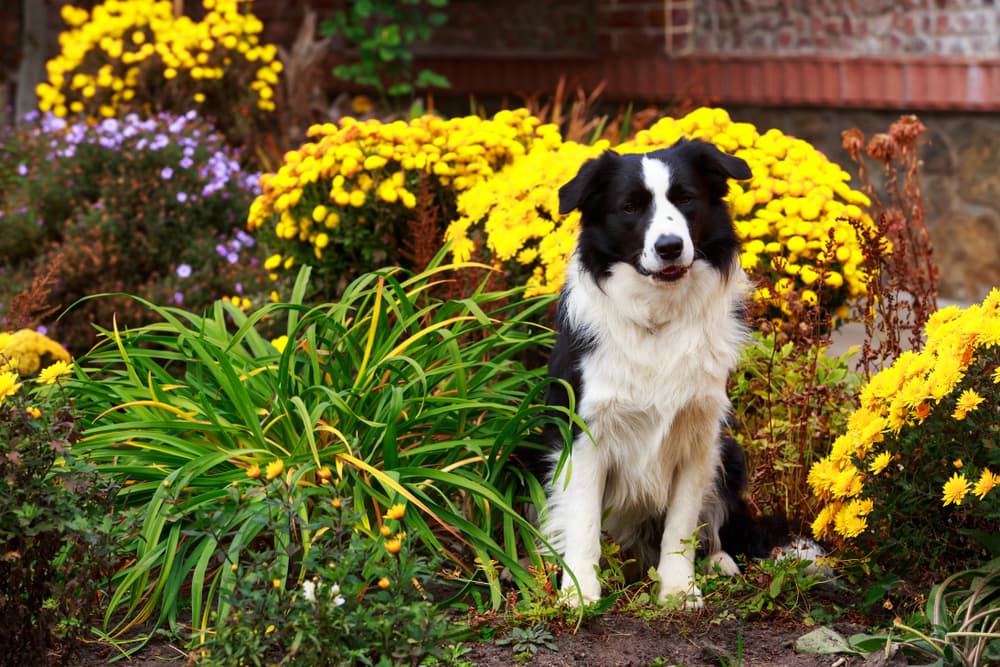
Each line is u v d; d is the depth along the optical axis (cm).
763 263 475
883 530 358
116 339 393
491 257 493
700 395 368
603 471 377
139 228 683
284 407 375
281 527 288
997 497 321
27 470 286
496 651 330
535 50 1027
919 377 343
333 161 500
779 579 354
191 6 938
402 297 402
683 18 967
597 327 369
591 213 373
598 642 338
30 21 925
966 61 866
